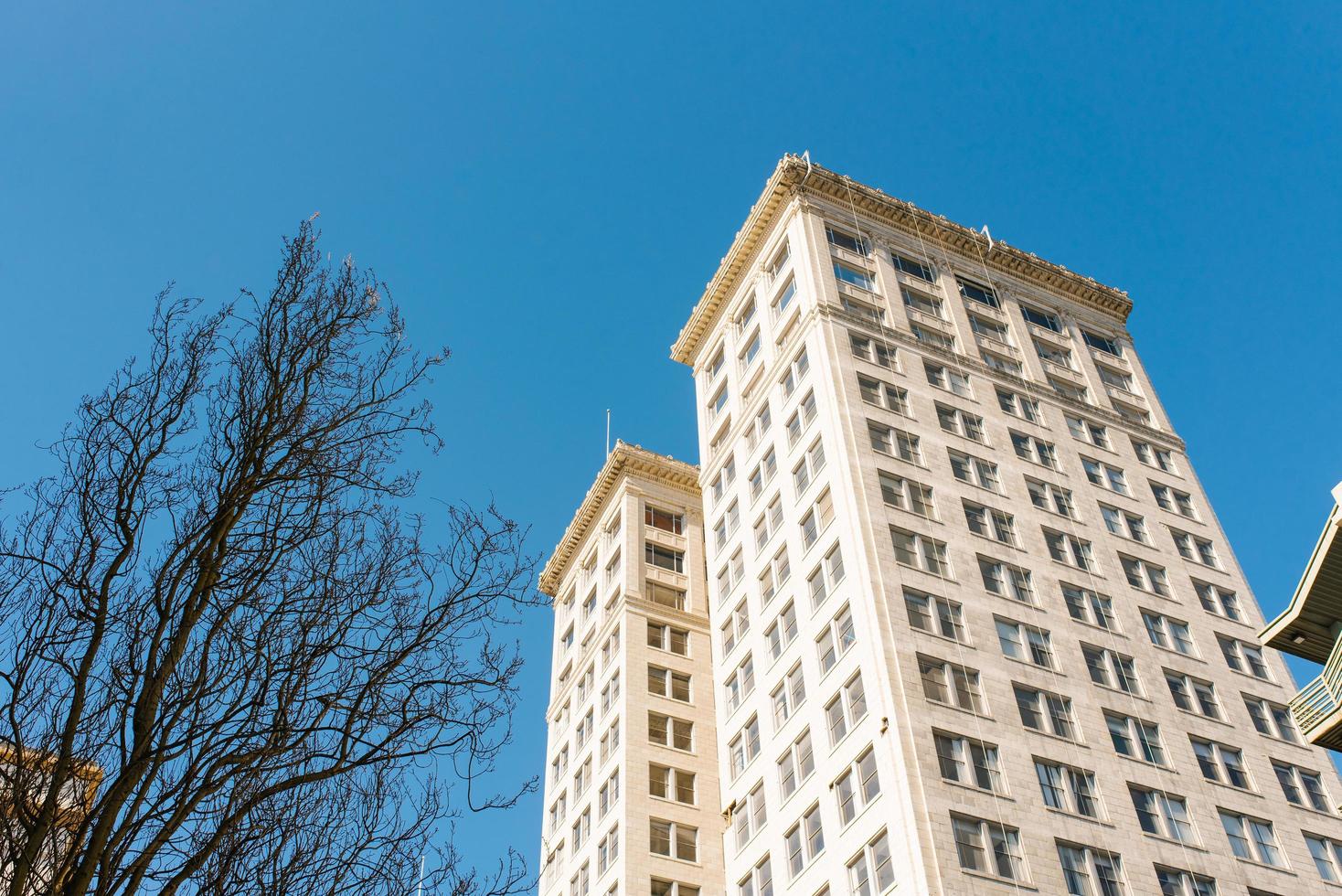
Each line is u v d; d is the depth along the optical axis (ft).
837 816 163.84
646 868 220.64
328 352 50.11
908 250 260.83
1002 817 153.28
